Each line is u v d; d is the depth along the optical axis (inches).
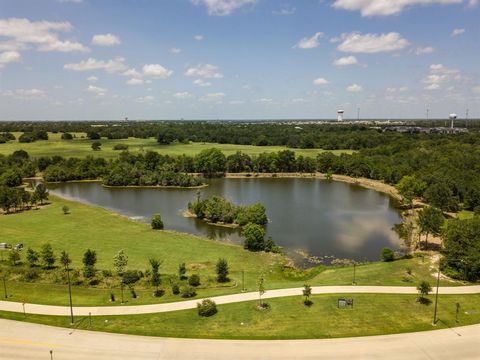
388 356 1699.1
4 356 1701.5
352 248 3388.3
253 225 3329.2
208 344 1788.9
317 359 1676.9
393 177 6195.9
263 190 6122.1
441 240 3240.7
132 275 2463.1
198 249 3272.6
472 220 2753.4
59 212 4554.6
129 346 1775.3
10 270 2684.5
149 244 3390.7
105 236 3614.7
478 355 1704.0
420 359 1680.6
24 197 4677.7
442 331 1893.5
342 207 4921.3
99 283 2490.2
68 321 1995.6
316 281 2522.1
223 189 6220.5
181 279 2554.1
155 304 2186.3
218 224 4160.9
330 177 7209.6
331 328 1919.3
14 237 3555.6
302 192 5949.8
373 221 4249.5
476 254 2437.3
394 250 3324.3
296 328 1919.3
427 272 2632.9
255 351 1733.5
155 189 6254.9
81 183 6781.5
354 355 1704.0
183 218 4407.0
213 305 2078.0
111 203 5196.9
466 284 2425.0
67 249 3225.9
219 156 7445.9
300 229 3941.9
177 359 1678.2
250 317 2023.9
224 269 2541.8
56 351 1738.4
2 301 2235.5
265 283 2512.3
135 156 7696.9
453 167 5620.1
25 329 1920.5
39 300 2247.8
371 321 1982.0
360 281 2491.4
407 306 2132.1
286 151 7677.2
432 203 4434.1
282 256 3152.1
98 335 1866.4
